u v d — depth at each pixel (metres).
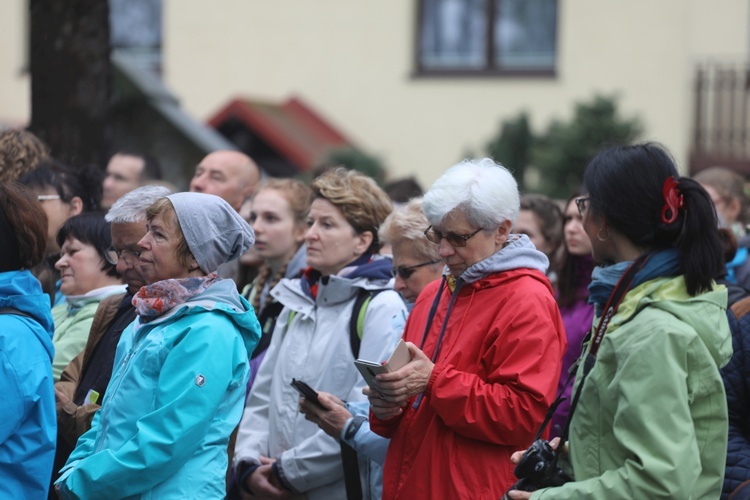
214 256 9.59
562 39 37.31
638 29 36.28
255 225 14.58
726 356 8.09
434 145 39.16
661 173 8.28
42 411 9.29
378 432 10.52
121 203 10.75
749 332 10.32
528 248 10.07
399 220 11.98
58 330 12.53
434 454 9.73
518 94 38.12
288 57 40.72
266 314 14.12
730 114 35.31
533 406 9.33
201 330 9.14
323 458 11.73
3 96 42.84
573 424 8.32
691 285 8.09
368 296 12.14
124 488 8.80
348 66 40.09
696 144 35.81
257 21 41.06
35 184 13.94
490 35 38.94
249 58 41.19
